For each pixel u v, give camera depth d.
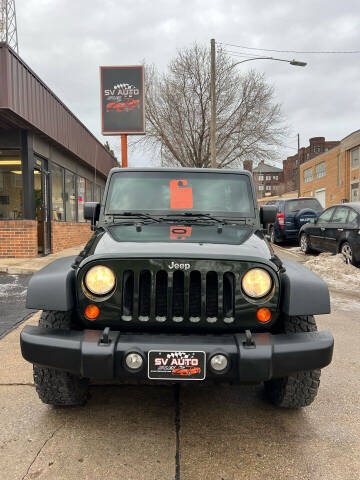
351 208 9.05
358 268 8.55
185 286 2.37
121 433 2.55
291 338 2.37
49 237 11.98
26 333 2.41
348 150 36.19
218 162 28.80
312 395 2.71
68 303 2.41
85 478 2.12
